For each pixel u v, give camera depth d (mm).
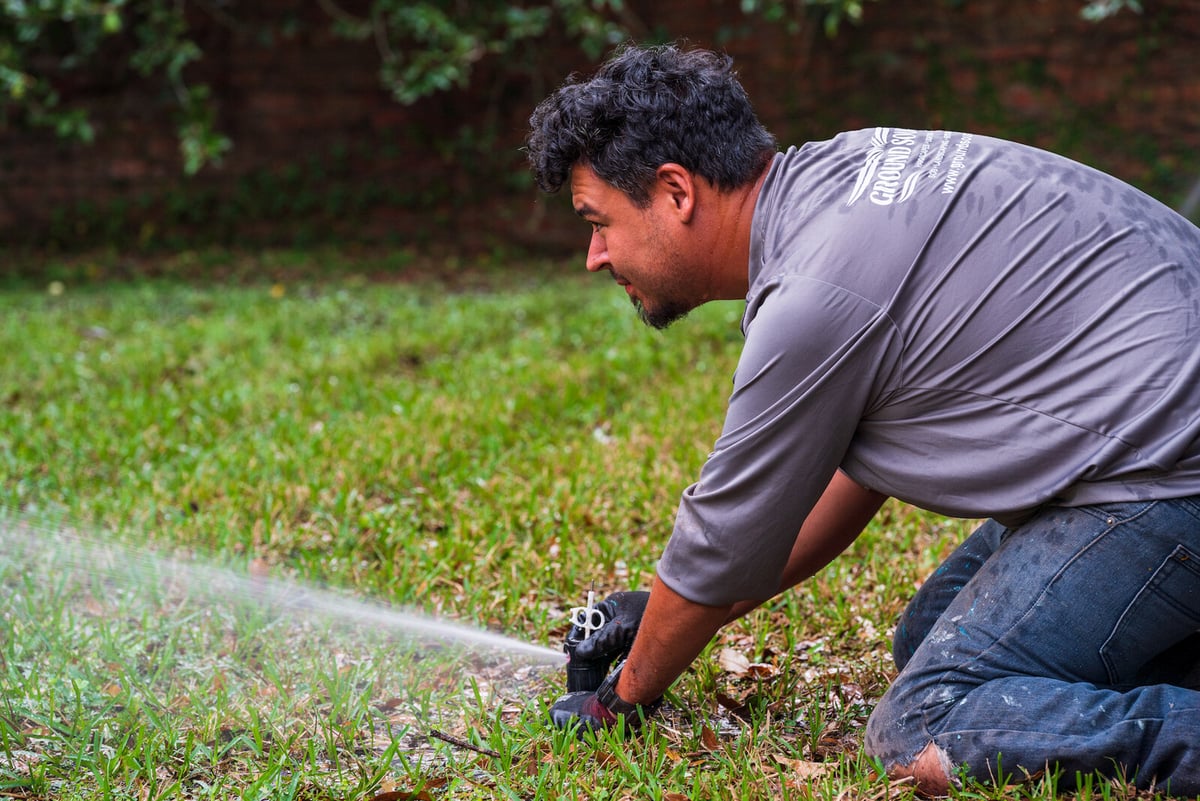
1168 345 2059
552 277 11102
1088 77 11422
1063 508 2174
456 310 8477
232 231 12758
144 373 6590
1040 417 2107
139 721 2654
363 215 12844
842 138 2283
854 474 2334
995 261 2104
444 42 10766
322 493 4363
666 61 2230
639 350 6762
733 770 2395
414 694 2867
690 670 2928
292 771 2467
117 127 12656
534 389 6012
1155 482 2086
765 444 2139
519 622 3330
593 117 2205
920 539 3881
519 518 4070
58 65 12469
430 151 12844
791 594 3385
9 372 6652
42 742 2568
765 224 2207
